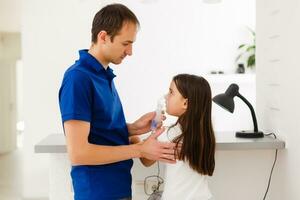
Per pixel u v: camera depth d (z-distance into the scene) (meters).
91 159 1.30
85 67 1.38
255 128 2.04
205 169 1.53
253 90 4.43
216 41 4.54
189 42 4.46
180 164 1.52
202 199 1.53
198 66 4.50
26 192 3.93
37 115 3.90
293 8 1.77
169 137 1.54
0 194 4.40
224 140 1.90
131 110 4.36
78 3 3.88
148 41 4.38
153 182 2.03
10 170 5.85
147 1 3.04
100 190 1.41
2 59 7.59
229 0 4.52
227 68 4.57
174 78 1.60
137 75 4.37
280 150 1.97
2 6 5.31
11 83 7.72
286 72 1.87
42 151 1.78
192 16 4.45
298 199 1.76
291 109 1.82
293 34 1.78
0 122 7.45
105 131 1.42
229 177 2.04
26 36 3.86
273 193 2.04
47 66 3.88
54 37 3.88
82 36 3.90
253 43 4.55
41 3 3.86
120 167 1.47
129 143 1.71
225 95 1.92
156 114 1.69
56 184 1.94
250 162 2.04
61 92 1.35
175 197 1.52
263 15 2.17
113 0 4.12
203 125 1.53
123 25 1.35
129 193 1.54
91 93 1.34
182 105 1.55
